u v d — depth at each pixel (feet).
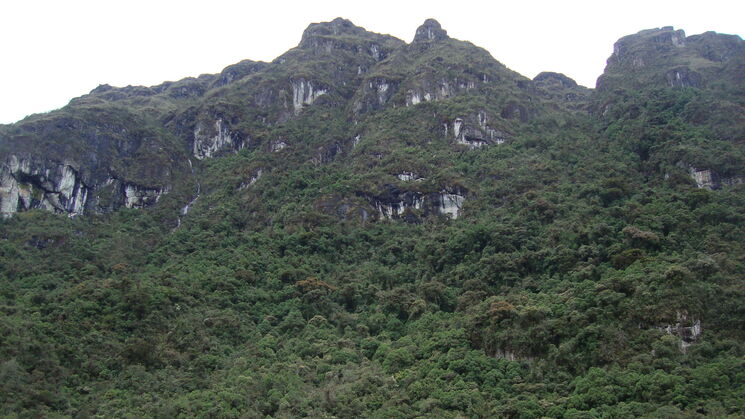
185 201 385.70
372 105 443.73
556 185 318.65
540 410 185.88
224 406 200.85
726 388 177.78
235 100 456.04
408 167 359.05
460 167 357.82
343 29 567.18
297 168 388.98
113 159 387.55
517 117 418.92
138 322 244.83
